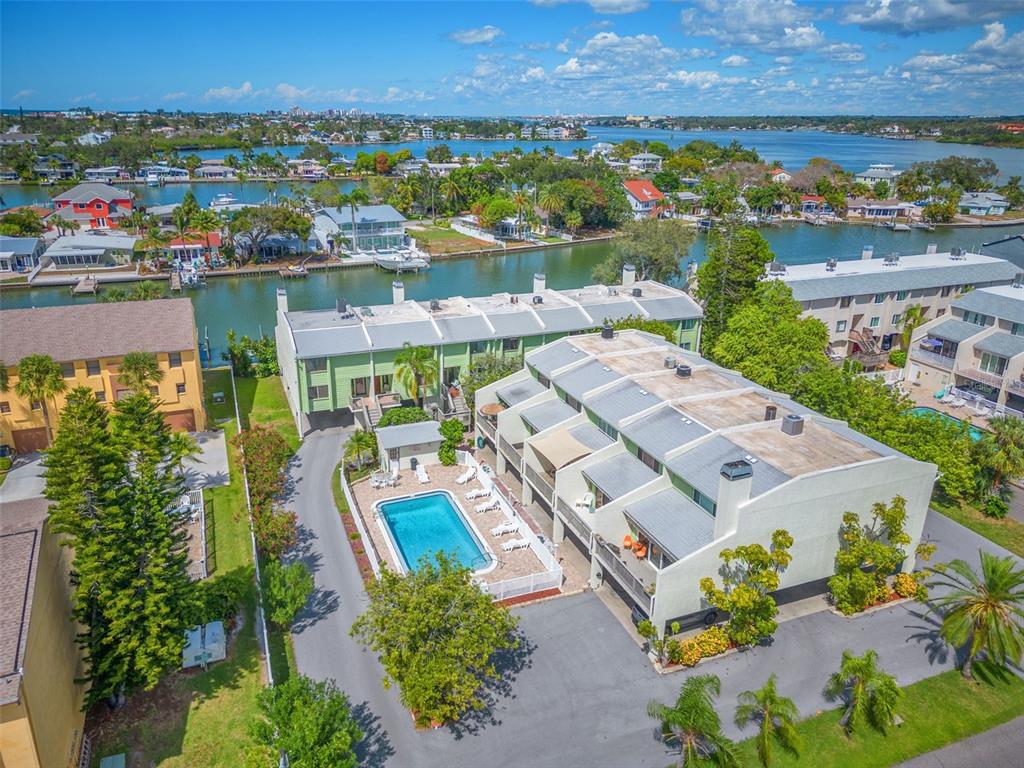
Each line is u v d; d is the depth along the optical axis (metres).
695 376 47.88
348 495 46.78
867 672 28.83
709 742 27.62
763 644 34.44
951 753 28.64
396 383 58.62
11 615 22.72
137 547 28.86
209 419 57.50
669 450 38.41
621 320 63.59
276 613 33.66
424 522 45.50
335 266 130.75
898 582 37.97
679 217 190.50
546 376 51.59
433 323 59.84
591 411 45.03
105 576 28.05
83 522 28.02
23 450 52.22
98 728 28.80
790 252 145.25
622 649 34.16
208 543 41.81
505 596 37.88
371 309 63.66
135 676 29.00
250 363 71.12
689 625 35.41
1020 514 46.31
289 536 40.03
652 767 27.77
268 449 48.38
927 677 32.53
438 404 59.81
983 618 30.56
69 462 27.95
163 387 54.59
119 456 28.98
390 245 144.38
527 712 30.36
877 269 81.56
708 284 75.75
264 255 133.50
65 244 122.69
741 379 47.81
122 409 32.00
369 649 33.84
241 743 27.89
